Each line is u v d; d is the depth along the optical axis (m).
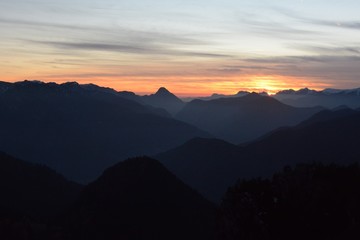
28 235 83.75
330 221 34.69
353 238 32.88
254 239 35.78
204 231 87.44
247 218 36.88
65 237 86.38
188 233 87.31
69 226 91.50
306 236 34.62
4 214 91.44
